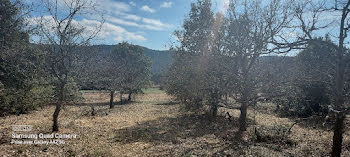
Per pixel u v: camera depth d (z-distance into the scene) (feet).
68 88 33.55
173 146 23.89
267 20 25.81
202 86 33.24
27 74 27.89
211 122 38.83
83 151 21.39
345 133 28.32
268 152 21.33
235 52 29.55
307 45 18.70
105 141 25.31
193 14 41.27
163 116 45.65
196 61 35.83
